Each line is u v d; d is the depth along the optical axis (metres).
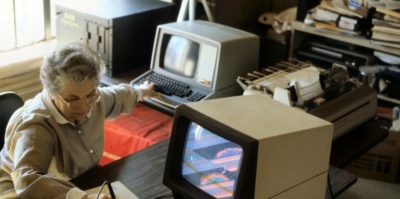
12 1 2.83
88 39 2.57
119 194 1.48
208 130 1.32
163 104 2.28
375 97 2.22
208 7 2.91
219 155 1.34
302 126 1.32
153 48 2.50
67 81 1.46
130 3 2.78
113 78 2.55
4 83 2.74
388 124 2.94
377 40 2.91
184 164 1.44
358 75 3.04
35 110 1.57
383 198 2.92
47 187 1.37
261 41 3.37
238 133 1.24
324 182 1.44
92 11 2.55
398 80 2.99
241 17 3.38
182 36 2.37
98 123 1.77
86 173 1.63
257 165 1.21
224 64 2.28
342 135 2.00
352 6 3.04
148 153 1.76
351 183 1.70
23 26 2.94
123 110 2.02
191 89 2.34
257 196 1.24
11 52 2.89
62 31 2.68
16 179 1.41
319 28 3.07
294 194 1.35
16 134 1.52
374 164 3.04
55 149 1.61
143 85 2.29
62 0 2.91
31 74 2.85
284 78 2.07
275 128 1.28
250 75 2.24
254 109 1.40
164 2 2.88
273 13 3.60
